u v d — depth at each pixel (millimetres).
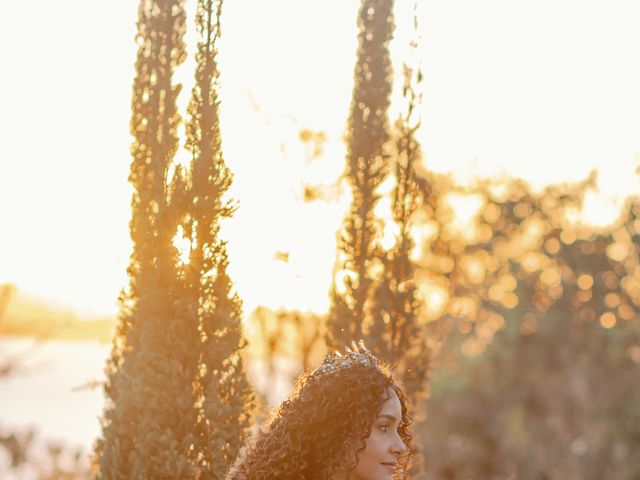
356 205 6855
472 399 27484
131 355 5754
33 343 9961
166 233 5797
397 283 6906
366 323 6832
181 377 5707
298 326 8422
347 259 6832
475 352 27688
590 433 26969
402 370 6867
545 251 28234
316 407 4121
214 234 5836
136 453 5602
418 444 6883
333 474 4082
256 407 5855
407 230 6930
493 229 26953
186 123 5875
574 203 27781
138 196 5871
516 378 27641
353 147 6844
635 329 27094
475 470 27141
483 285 27297
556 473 26688
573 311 27953
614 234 28062
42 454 14078
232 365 5809
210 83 5883
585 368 27297
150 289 5742
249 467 4242
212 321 5789
